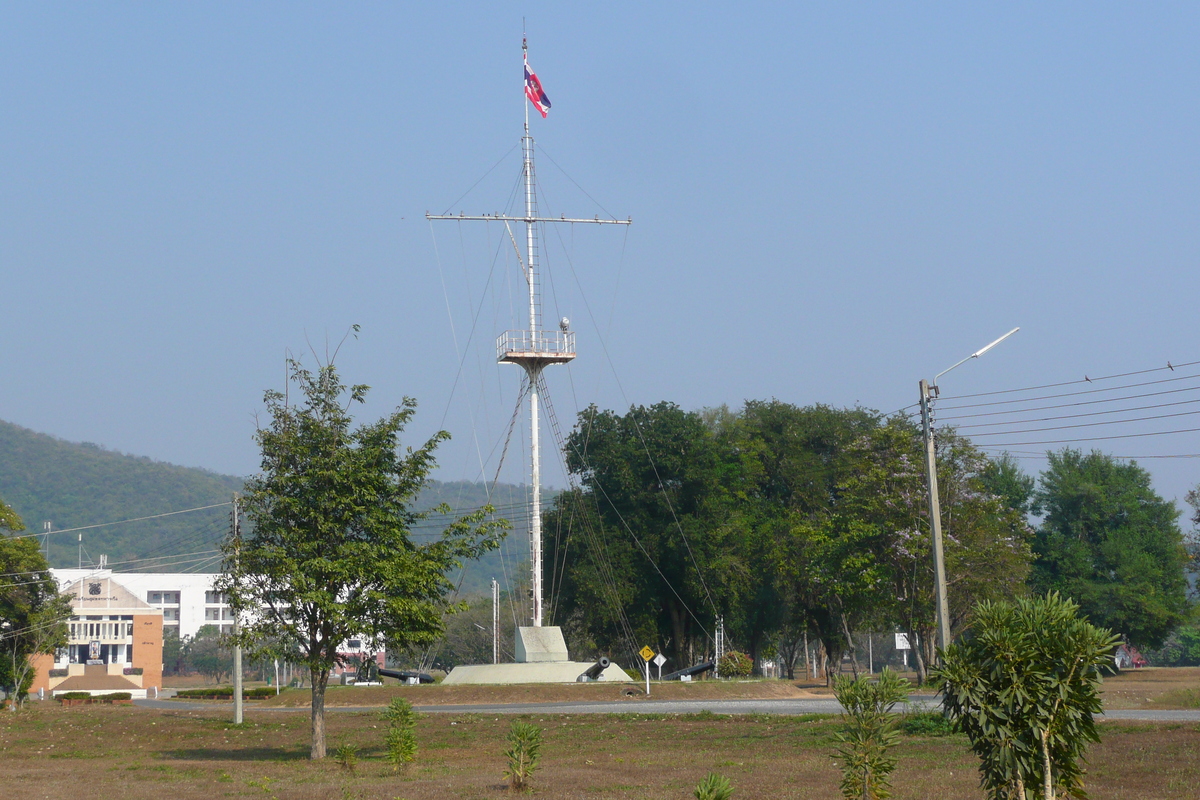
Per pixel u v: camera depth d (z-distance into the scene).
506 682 58.16
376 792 19.73
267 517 27.86
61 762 29.80
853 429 78.62
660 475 74.38
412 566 27.73
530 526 62.97
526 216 61.22
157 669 129.88
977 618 11.49
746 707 44.88
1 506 67.94
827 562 59.16
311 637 28.05
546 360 61.03
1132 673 78.19
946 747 25.19
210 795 20.19
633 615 73.44
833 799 16.72
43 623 66.38
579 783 20.16
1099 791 16.62
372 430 28.56
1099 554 83.00
